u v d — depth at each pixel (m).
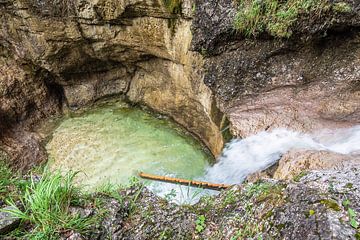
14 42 7.29
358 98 4.45
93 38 6.73
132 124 7.48
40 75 7.70
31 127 7.44
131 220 2.99
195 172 5.98
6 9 6.75
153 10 5.78
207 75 5.18
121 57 7.28
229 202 2.90
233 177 4.76
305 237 2.11
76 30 6.63
